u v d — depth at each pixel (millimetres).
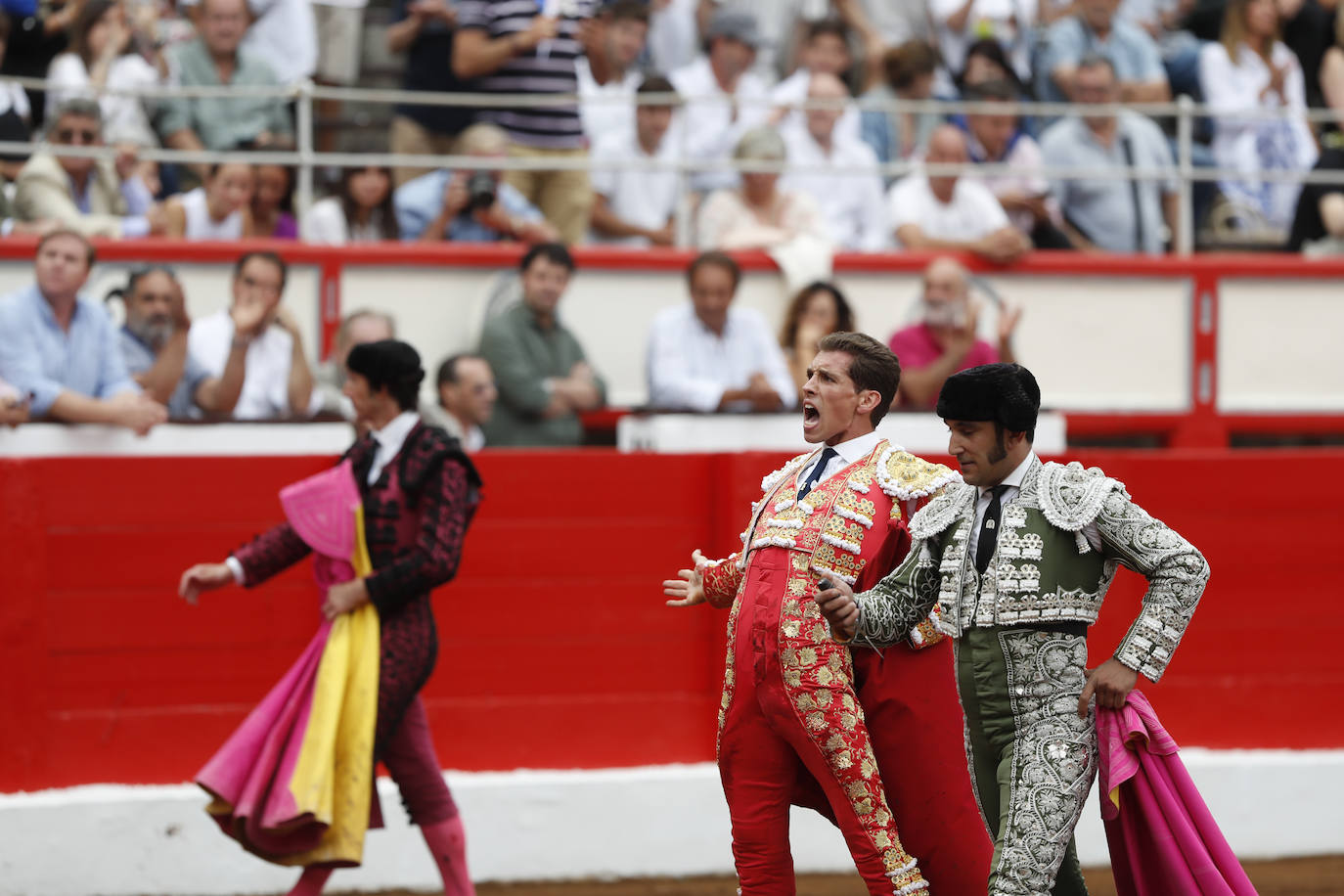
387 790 19562
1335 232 31859
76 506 19812
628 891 19703
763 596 13812
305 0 30531
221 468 20266
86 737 19703
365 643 16172
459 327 26984
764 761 13938
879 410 14164
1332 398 31109
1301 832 21953
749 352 25922
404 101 26734
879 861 13453
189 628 20109
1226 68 33875
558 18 28641
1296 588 22688
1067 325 29875
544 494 21219
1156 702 22312
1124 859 13234
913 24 34156
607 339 27750
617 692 21328
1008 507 13180
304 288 26312
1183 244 30672
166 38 28406
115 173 26531
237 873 19219
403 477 16453
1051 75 33188
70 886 18844
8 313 20969
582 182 28812
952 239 29609
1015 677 12977
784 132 30234
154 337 23094
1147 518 12828
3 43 27359
